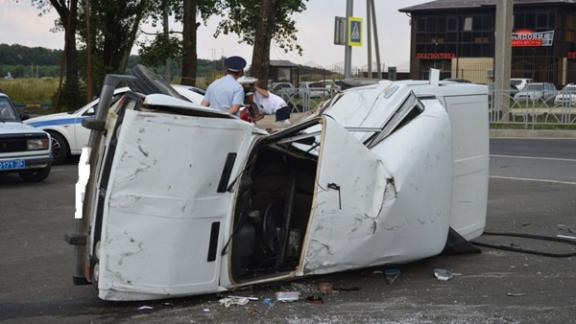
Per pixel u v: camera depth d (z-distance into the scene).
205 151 5.41
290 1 30.88
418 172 6.25
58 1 31.14
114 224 5.30
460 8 58.50
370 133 6.53
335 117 6.99
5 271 7.12
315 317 5.50
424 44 60.69
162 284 5.49
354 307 5.74
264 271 6.12
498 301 5.89
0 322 5.57
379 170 6.03
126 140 5.20
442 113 6.70
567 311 5.61
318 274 6.00
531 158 16.31
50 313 5.76
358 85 8.16
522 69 57.25
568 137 21.80
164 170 5.32
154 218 5.36
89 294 6.27
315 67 40.81
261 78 19.23
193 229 5.51
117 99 5.98
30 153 12.46
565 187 12.09
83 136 15.42
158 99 5.34
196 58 28.28
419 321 5.40
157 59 30.25
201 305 5.78
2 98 13.41
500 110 23.69
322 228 5.85
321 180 5.80
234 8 32.25
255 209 6.21
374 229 6.00
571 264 7.09
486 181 7.72
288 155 6.32
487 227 8.94
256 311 5.63
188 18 27.88
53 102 31.22
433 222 6.46
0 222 9.50
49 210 10.31
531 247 7.82
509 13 23.52
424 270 6.85
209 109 5.50
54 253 7.84
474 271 6.82
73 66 31.17
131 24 32.78
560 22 56.19
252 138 5.70
